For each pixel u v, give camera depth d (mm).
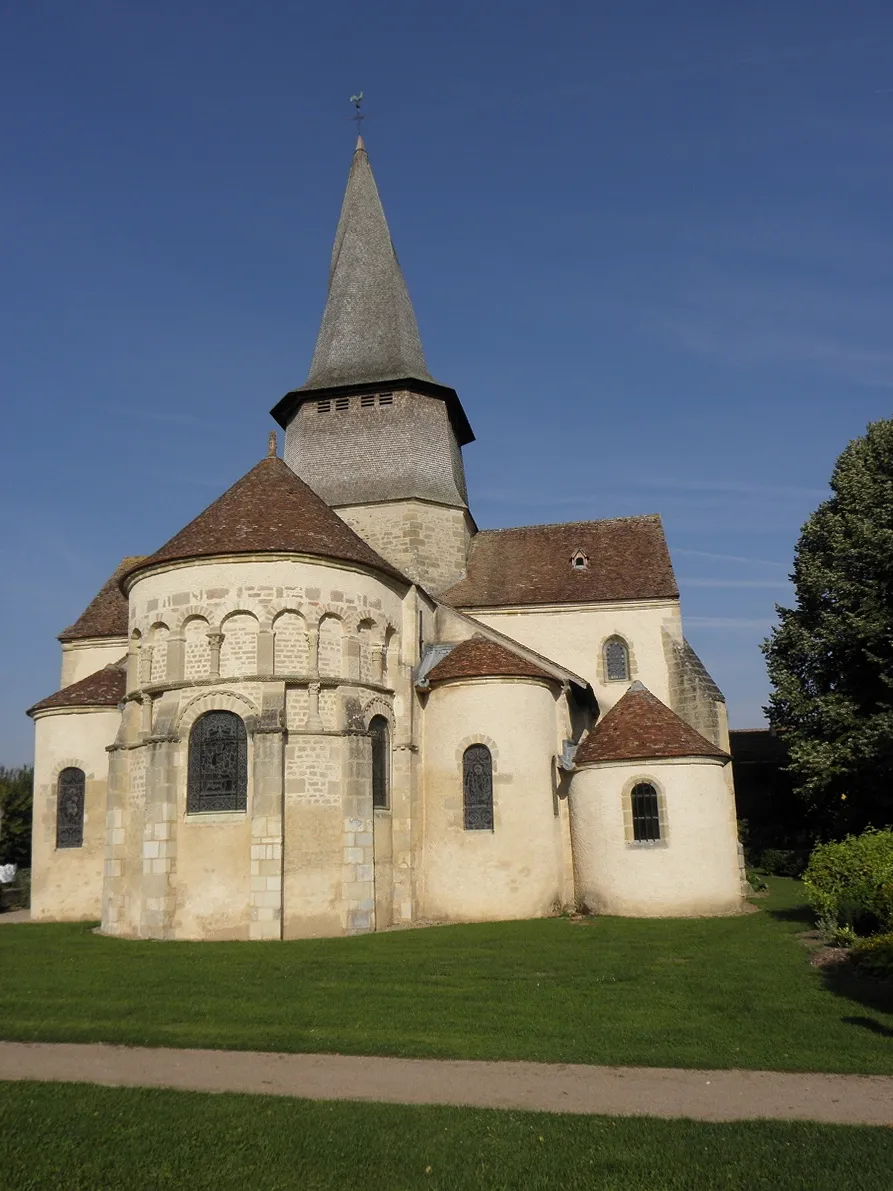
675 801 25250
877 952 15984
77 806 29516
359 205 38031
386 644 26422
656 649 32812
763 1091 10180
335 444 34688
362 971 17312
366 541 33438
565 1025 13039
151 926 22438
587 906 25891
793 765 30484
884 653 29203
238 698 23391
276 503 25859
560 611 33594
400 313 36250
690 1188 7629
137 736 24984
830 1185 7578
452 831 26078
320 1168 8109
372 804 24172
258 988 15789
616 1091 10219
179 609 24344
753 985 15430
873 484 31875
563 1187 7695
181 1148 8539
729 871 25438
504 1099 9961
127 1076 10898
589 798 26203
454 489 34875
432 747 26953
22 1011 14211
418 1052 11703
